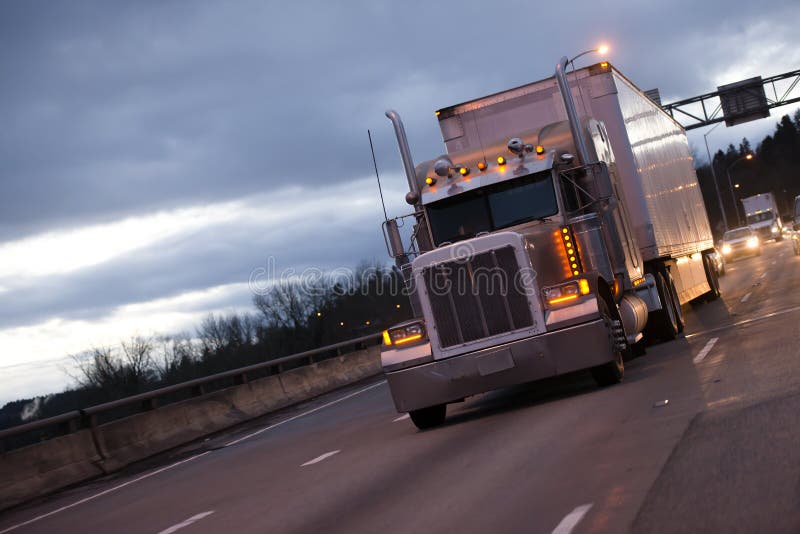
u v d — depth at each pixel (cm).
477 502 812
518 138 1573
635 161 1914
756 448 812
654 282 1902
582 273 1398
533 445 1042
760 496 668
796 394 1020
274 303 5453
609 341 1351
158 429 2011
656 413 1084
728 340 1702
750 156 12862
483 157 1641
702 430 931
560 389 1530
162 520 1044
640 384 1359
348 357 3123
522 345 1345
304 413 2239
